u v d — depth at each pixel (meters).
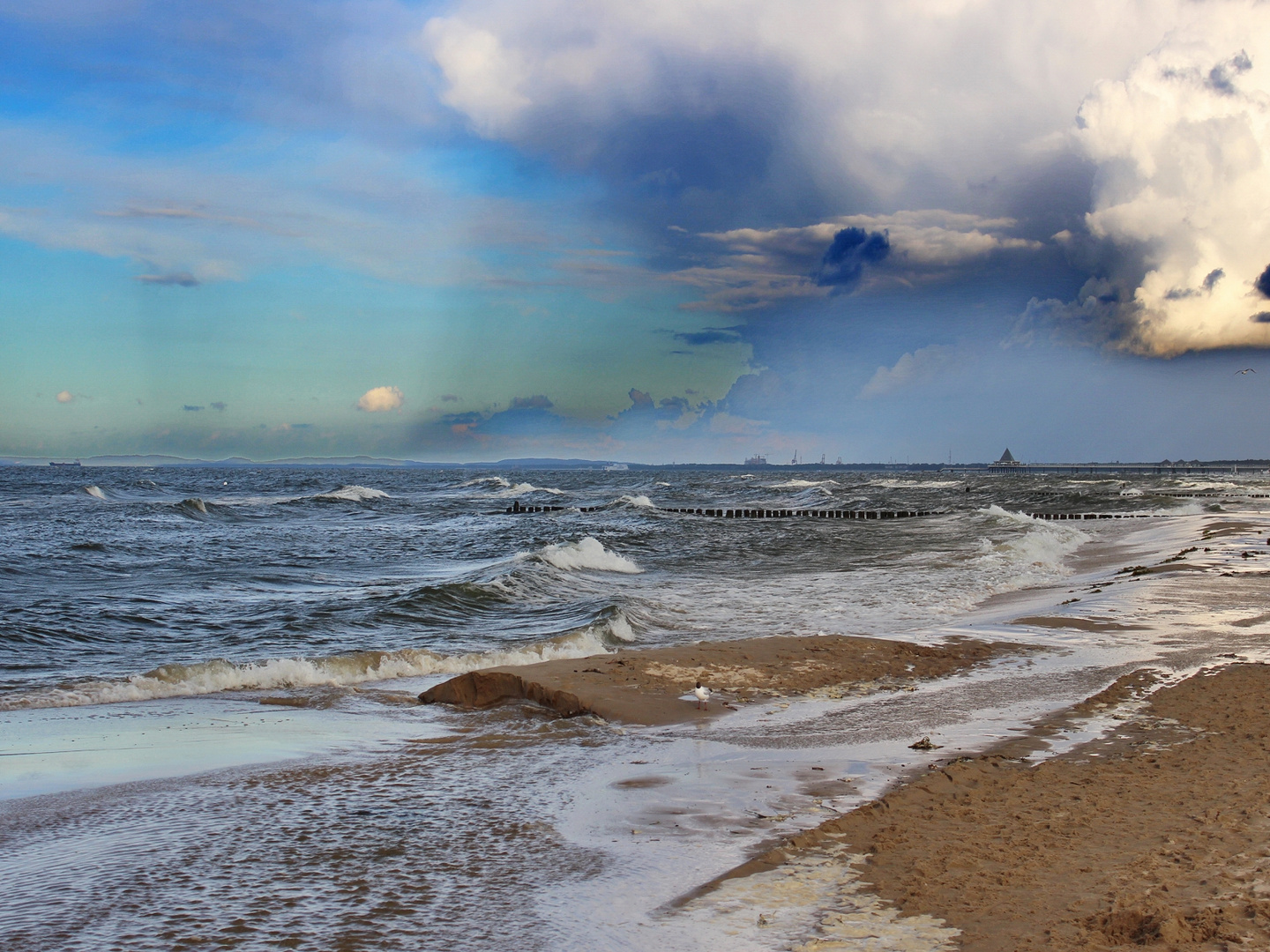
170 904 5.17
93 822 6.65
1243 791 6.73
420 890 5.39
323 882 5.52
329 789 7.57
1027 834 6.02
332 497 70.31
